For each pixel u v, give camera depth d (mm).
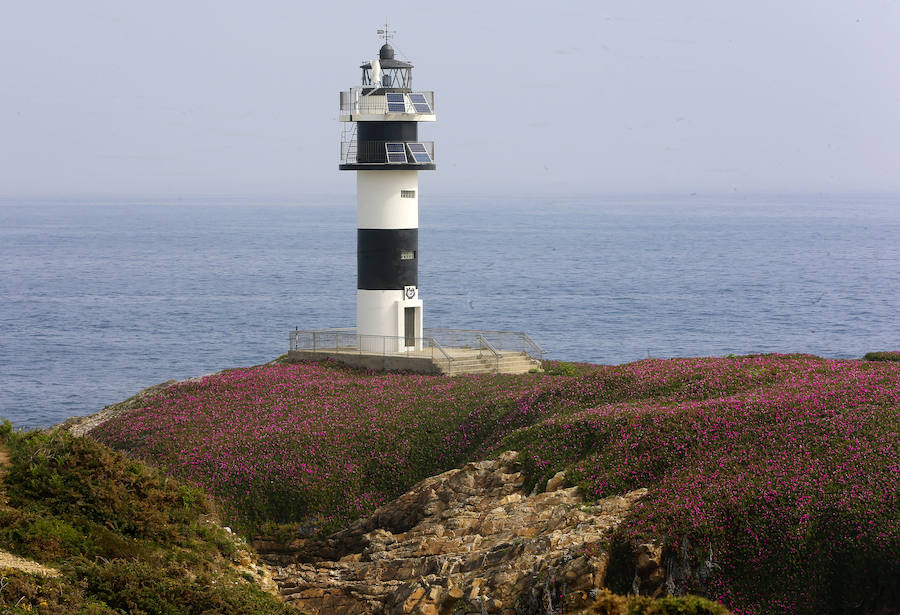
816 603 40875
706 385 62344
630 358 167375
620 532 45219
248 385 82562
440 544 51875
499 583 45938
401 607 47875
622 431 55562
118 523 48250
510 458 57781
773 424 51906
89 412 131125
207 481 64125
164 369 160625
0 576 38281
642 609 37812
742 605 41875
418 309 92688
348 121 90438
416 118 90438
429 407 72062
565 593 43812
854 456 46469
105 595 40625
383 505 61000
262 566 56031
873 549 40656
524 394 71438
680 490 47438
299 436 68312
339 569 54875
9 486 47750
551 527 49156
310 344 94625
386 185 90438
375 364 88312
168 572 44969
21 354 171375
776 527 43312
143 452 69125
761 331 195875
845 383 57188
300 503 62125
